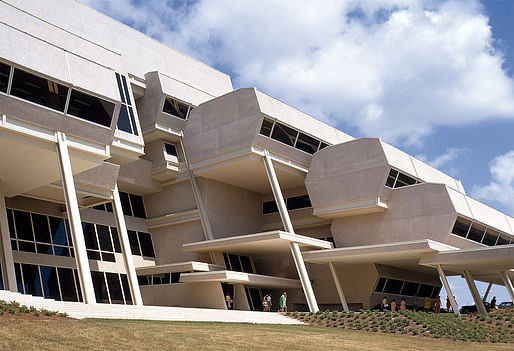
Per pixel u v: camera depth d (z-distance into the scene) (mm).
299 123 39844
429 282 45844
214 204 41812
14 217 34062
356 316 26547
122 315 20234
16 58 22672
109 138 26609
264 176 41219
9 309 15758
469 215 36844
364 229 38438
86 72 25656
